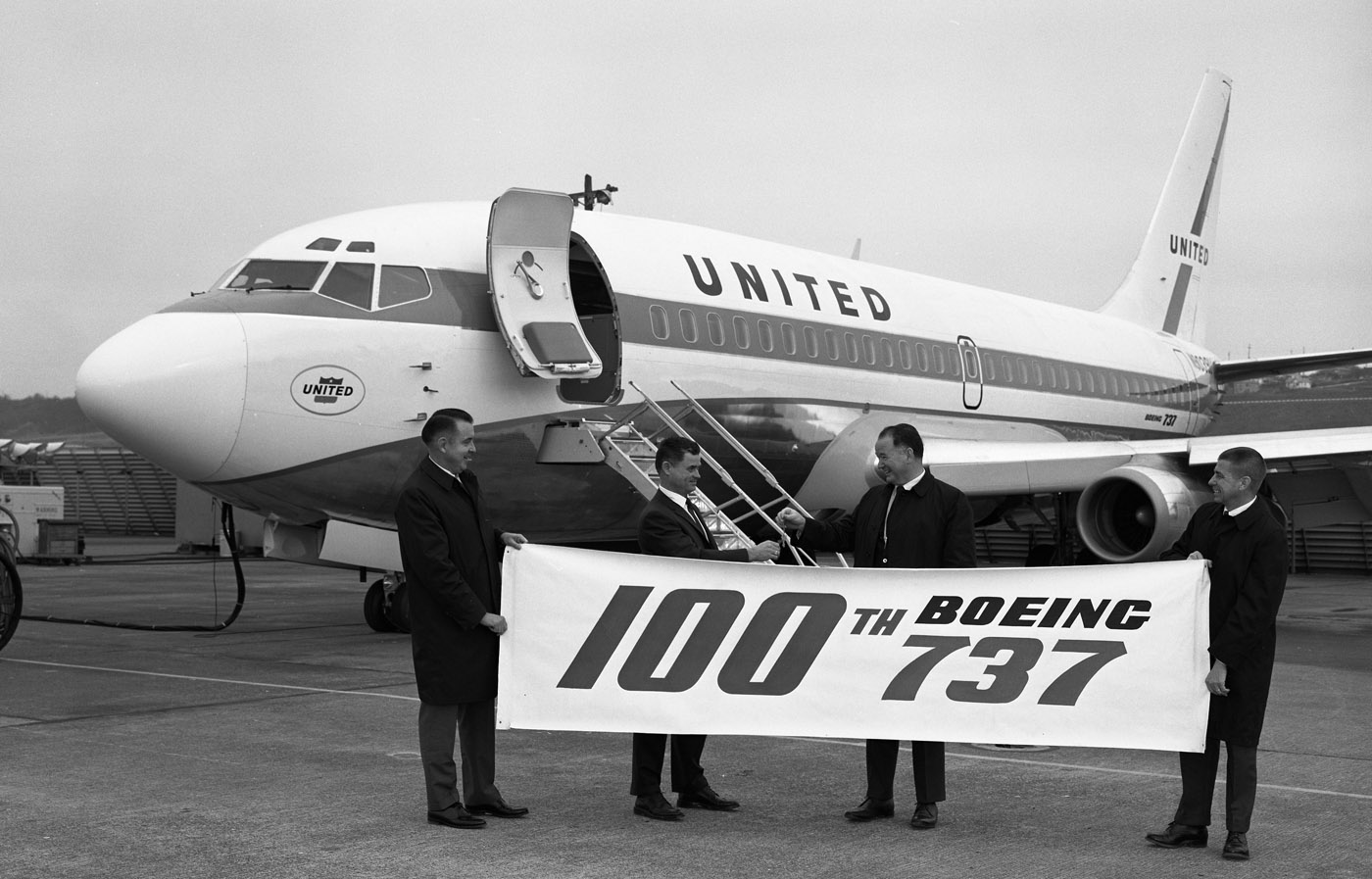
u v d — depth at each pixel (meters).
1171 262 27.80
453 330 12.57
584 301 14.69
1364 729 9.52
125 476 48.12
